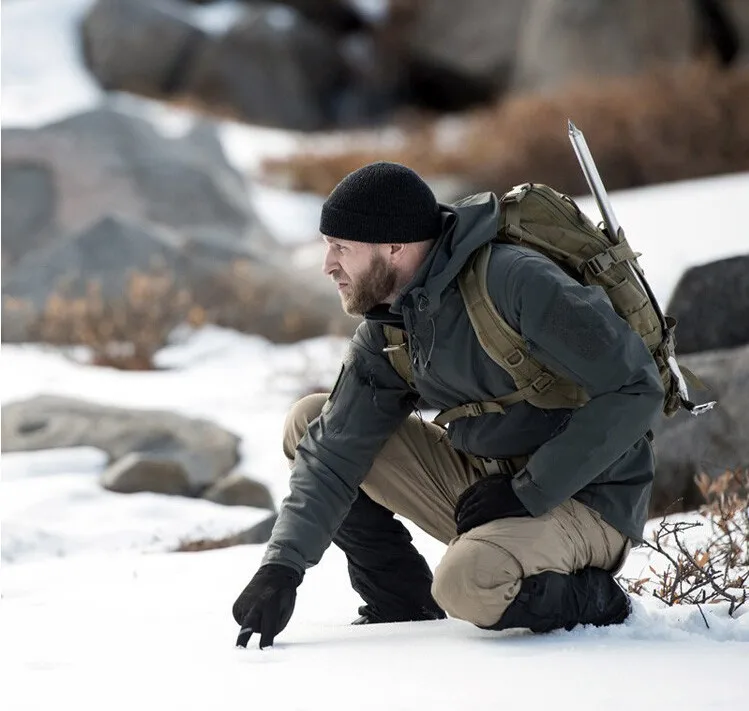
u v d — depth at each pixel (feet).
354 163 234.99
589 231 42.75
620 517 42.09
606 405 39.70
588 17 258.57
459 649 39.32
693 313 89.35
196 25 303.07
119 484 84.94
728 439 74.54
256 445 96.43
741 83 210.18
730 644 39.60
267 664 38.58
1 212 161.79
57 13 307.99
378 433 45.27
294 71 304.71
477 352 41.50
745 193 130.41
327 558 64.23
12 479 86.94
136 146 169.48
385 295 42.55
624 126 207.62
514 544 40.16
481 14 300.20
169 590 56.44
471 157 224.74
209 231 165.99
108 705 34.58
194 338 141.28
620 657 37.24
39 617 50.62
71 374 126.00
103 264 148.77
